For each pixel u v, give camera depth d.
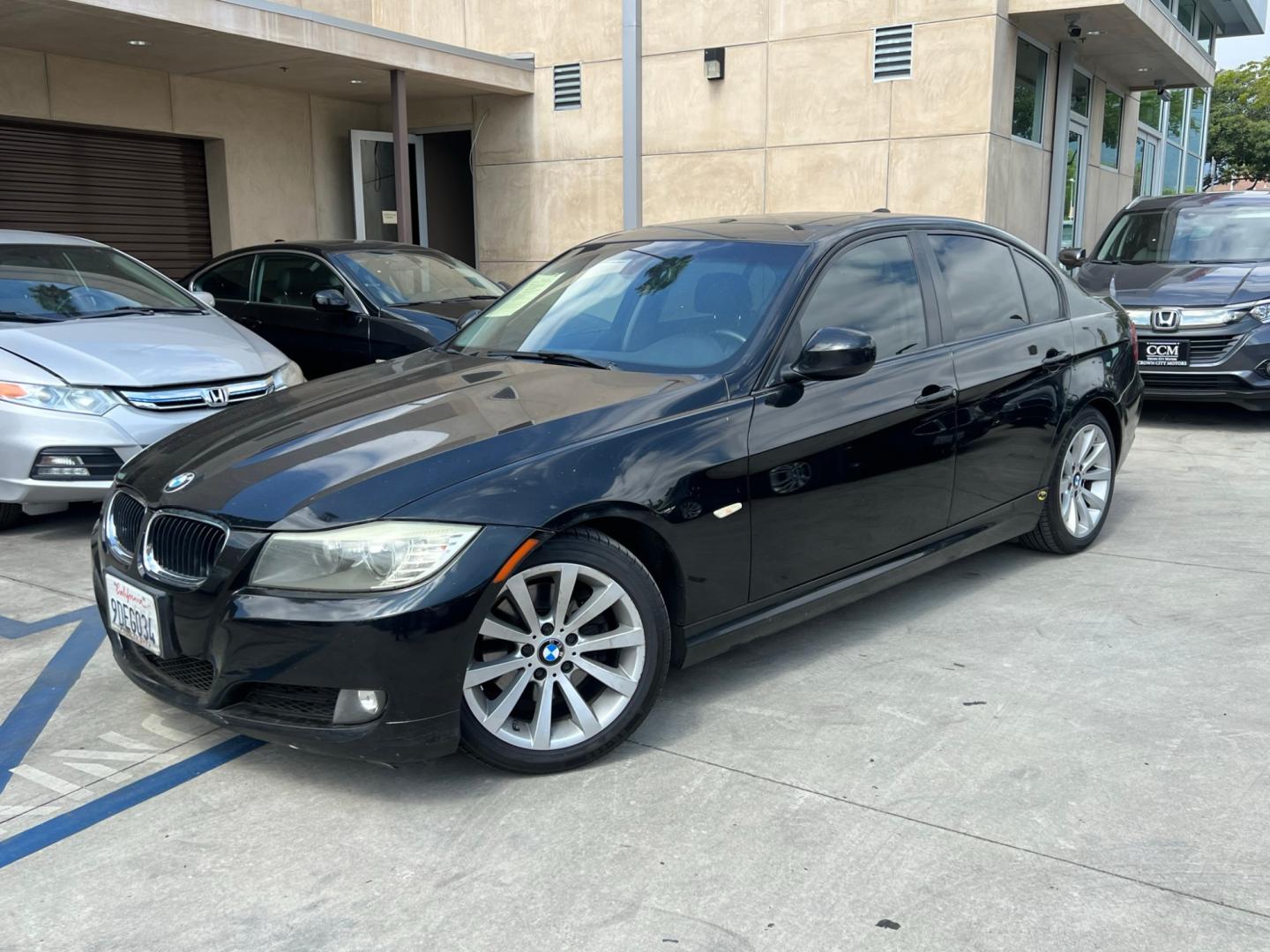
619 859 2.65
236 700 2.92
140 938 2.38
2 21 9.18
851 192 12.47
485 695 3.02
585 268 4.41
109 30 9.54
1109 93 16.92
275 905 2.49
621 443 3.13
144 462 3.47
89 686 3.78
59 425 5.14
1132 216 9.77
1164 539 5.39
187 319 6.31
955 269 4.43
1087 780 3.00
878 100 12.16
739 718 3.42
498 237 14.80
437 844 2.74
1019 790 2.95
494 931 2.38
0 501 5.26
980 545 4.47
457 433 3.10
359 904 2.49
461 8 14.51
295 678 2.76
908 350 4.06
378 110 14.59
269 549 2.80
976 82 11.59
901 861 2.62
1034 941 2.32
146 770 3.16
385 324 7.55
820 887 2.52
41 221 11.13
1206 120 27.86
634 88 9.23
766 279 3.80
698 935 2.35
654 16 13.28
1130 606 4.42
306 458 3.05
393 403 3.45
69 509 6.29
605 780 3.04
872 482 3.80
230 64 11.30
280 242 8.56
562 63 13.91
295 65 11.41
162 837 2.80
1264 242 8.75
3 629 4.32
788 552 3.55
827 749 3.21
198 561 2.94
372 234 14.20
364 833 2.80
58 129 11.20
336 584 2.74
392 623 2.70
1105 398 5.03
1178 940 2.31
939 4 11.64
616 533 3.21
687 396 3.36
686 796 2.95
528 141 14.32
